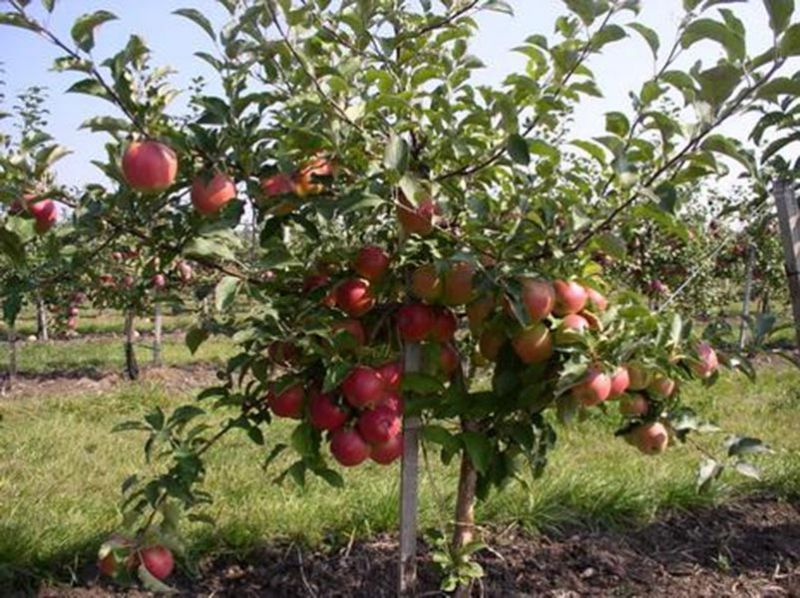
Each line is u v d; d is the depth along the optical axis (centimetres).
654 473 322
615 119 144
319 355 148
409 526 176
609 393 143
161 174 131
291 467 166
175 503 172
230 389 173
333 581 228
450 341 169
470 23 169
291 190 145
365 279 154
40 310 953
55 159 149
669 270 480
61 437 436
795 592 231
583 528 270
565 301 144
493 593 221
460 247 147
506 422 162
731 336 174
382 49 158
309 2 151
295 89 156
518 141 136
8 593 221
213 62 146
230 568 236
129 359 689
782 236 201
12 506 292
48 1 122
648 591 229
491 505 270
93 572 231
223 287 150
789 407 509
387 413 148
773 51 121
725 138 128
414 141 158
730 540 266
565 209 154
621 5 136
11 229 147
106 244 152
